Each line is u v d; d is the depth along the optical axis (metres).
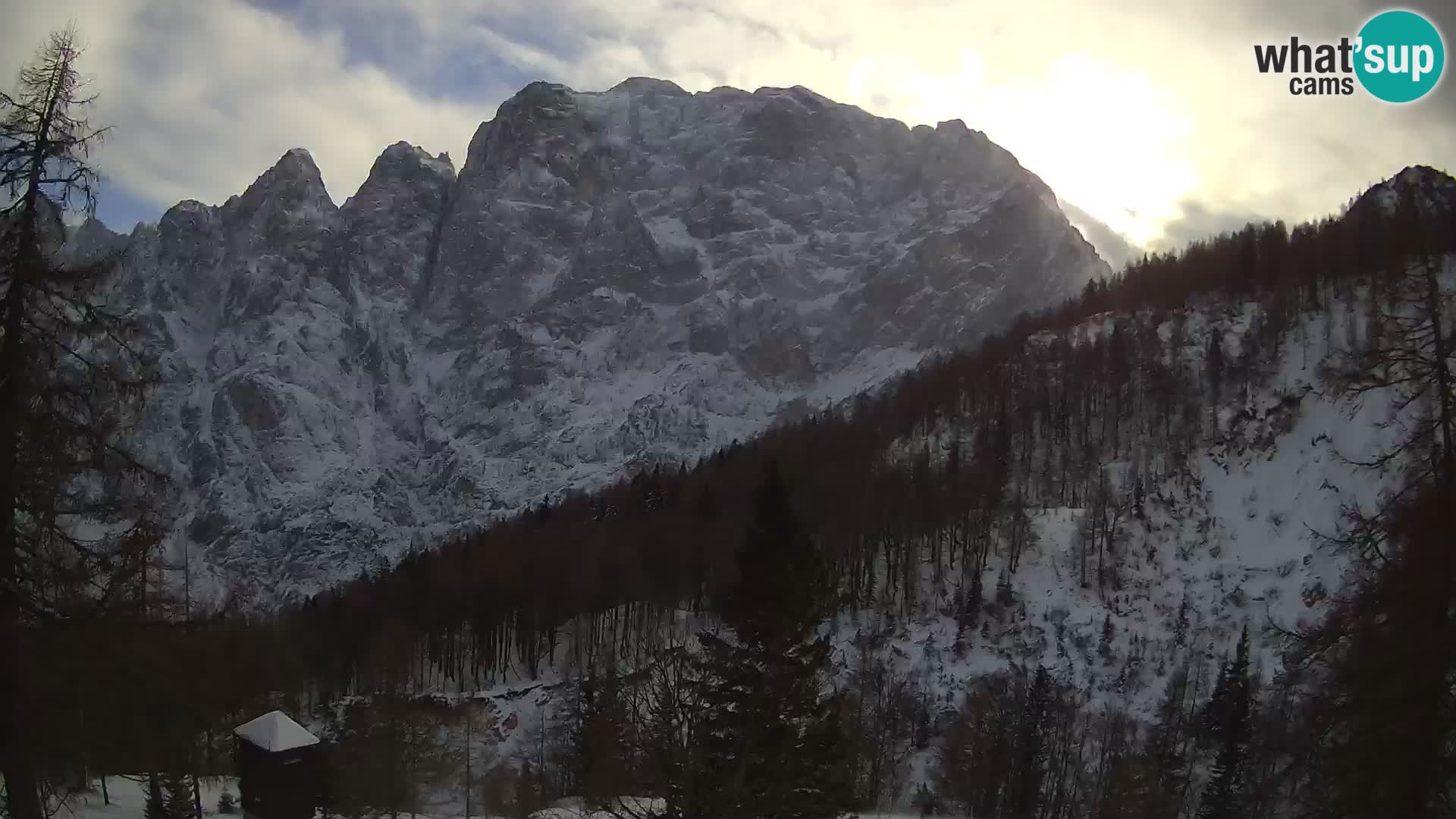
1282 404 142.12
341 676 120.00
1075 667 108.88
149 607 22.45
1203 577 120.56
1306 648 25.53
